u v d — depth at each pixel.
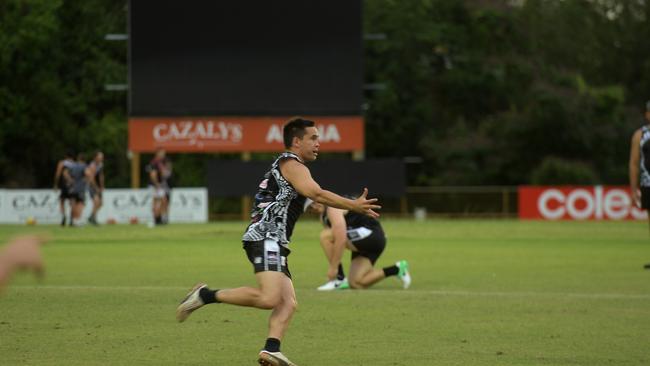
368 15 166.12
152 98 111.94
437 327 32.06
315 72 112.38
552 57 183.88
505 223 107.25
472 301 38.81
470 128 170.38
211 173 108.12
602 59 195.25
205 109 111.94
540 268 54.22
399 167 108.88
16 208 107.56
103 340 29.06
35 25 144.00
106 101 161.88
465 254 64.31
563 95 162.88
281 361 23.91
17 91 148.38
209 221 112.75
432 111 169.50
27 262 9.34
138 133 112.44
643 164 53.72
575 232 89.44
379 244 43.09
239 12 111.69
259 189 24.30
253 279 47.06
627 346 28.47
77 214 97.00
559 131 160.50
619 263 57.47
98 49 159.25
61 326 31.73
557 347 28.28
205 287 24.23
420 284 45.81
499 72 169.38
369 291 42.41
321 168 108.69
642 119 167.62
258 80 112.12
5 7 144.62
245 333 30.52
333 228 42.53
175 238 78.81
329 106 112.38
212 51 111.81
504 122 162.12
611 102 164.88
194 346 28.14
